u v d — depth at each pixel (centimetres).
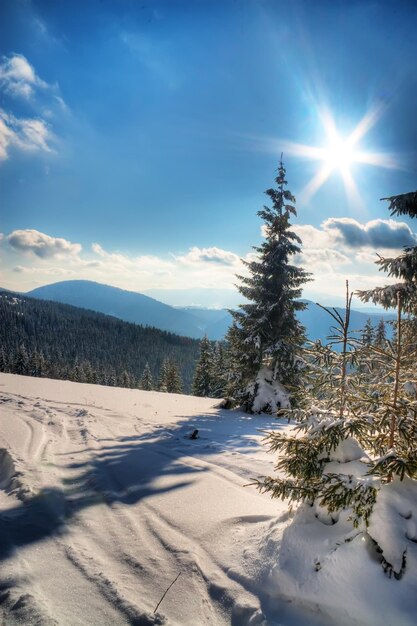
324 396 361
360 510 261
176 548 335
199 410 1466
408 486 275
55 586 275
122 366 15900
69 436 796
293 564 272
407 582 229
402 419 289
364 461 298
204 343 4681
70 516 407
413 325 407
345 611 232
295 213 1612
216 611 256
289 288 1599
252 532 344
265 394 1471
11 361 9744
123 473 563
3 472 559
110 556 325
